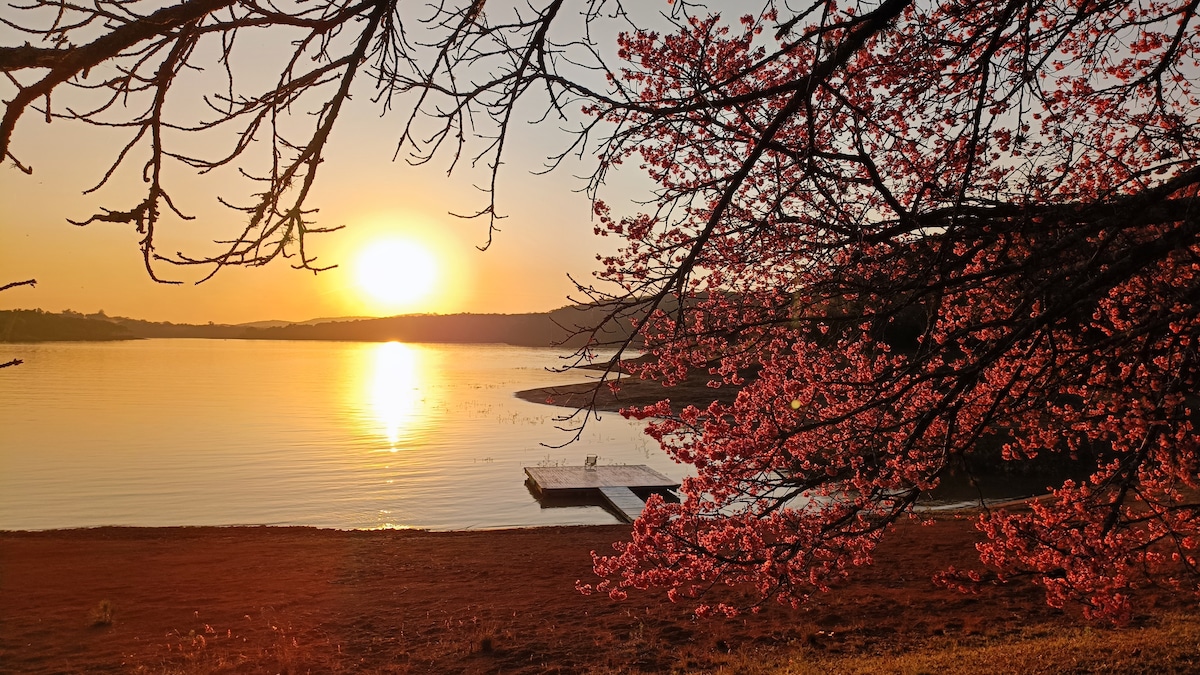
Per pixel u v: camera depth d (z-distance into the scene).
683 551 6.44
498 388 110.75
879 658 12.69
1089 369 5.53
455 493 38.53
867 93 5.59
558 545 25.11
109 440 54.19
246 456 48.53
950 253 5.30
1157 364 6.10
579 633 15.52
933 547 20.61
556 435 61.53
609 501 35.91
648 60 5.73
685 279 3.87
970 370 4.52
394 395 97.19
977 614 15.02
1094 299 4.41
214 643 15.15
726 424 6.42
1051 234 4.93
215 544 25.50
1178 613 12.59
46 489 37.62
